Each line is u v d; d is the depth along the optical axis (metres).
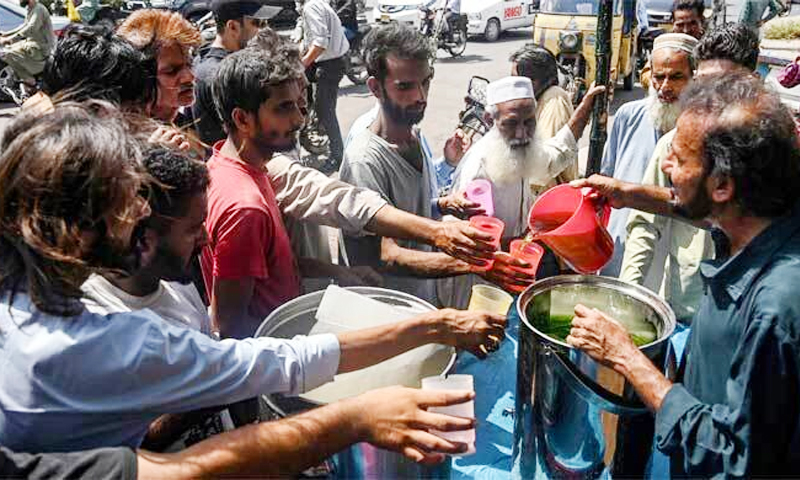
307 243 2.04
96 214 0.95
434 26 10.65
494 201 2.33
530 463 1.36
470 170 2.36
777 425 1.12
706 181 1.21
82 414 0.99
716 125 1.17
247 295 1.64
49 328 0.98
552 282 1.50
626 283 1.47
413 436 1.07
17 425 0.99
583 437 1.29
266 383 1.13
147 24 2.28
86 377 0.98
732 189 1.18
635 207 1.86
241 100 1.66
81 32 1.91
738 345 1.15
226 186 1.66
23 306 1.00
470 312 1.37
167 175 1.22
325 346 1.22
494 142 2.32
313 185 1.85
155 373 1.01
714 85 1.24
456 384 1.24
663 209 1.84
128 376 1.00
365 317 1.46
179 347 1.04
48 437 1.00
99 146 0.96
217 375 1.07
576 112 2.62
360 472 1.25
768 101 1.18
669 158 1.30
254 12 3.39
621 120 2.73
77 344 0.97
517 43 12.19
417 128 2.16
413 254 1.85
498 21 12.35
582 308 1.29
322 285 1.94
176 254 1.27
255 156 1.73
